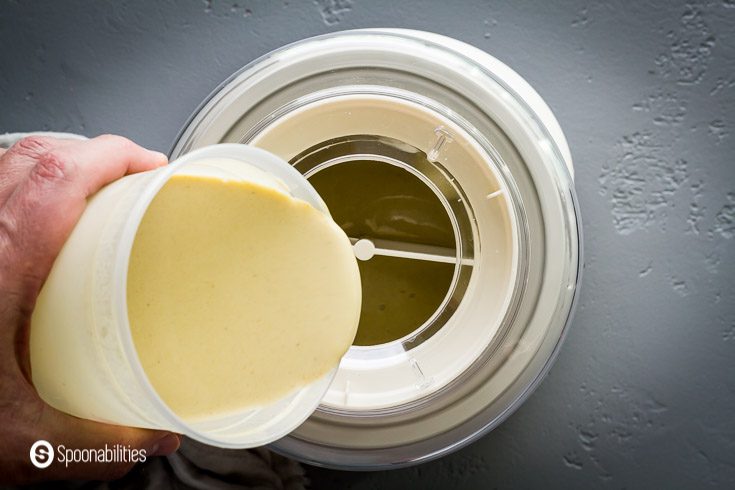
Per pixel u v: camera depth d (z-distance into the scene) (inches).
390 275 18.4
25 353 15.1
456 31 20.6
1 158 16.1
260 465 19.8
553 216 18.0
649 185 20.6
